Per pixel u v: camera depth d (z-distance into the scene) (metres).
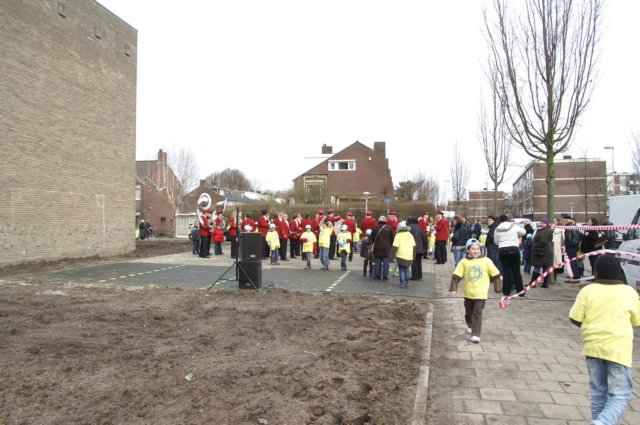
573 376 5.46
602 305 3.79
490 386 5.15
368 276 13.98
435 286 12.31
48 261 16.14
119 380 4.89
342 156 51.28
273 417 4.07
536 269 12.38
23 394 4.51
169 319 7.66
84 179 17.98
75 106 17.47
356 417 4.14
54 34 16.38
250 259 11.02
